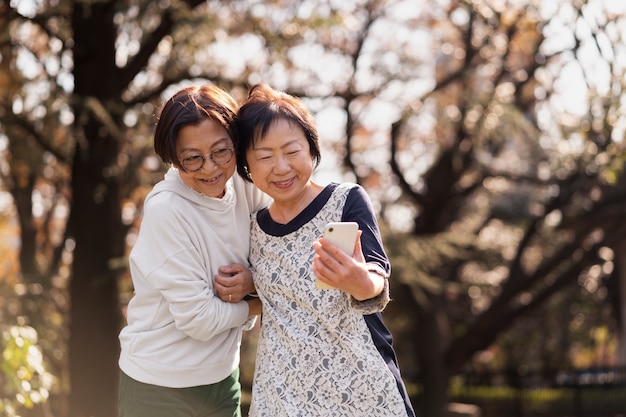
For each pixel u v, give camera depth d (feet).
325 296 9.42
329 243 8.80
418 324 56.65
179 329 10.14
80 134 36.65
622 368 73.31
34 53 39.34
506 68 51.62
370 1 50.62
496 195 62.39
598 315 81.76
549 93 50.67
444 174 54.39
